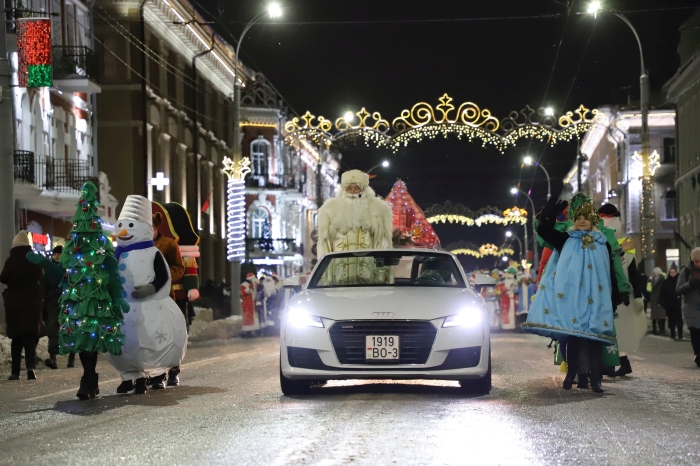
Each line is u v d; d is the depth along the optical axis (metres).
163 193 45.28
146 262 10.76
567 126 27.41
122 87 41.12
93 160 36.78
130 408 9.39
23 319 13.99
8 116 20.61
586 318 10.12
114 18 41.16
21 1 27.36
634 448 6.64
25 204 29.61
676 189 60.19
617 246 11.16
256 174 66.06
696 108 54.28
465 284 11.34
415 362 9.99
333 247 15.04
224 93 58.50
